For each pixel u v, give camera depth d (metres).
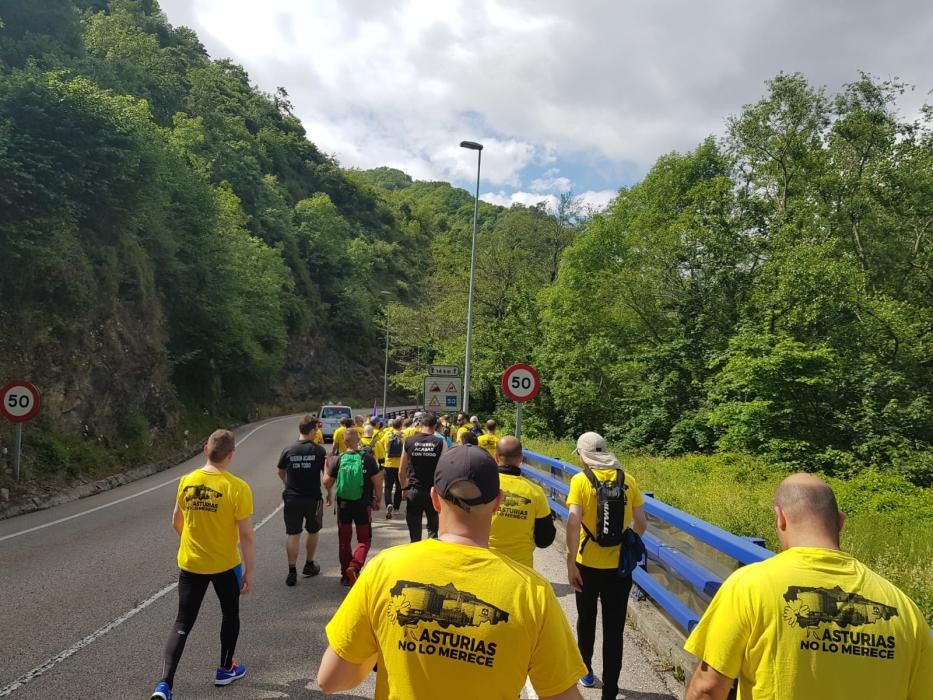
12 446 14.33
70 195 19.53
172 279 31.22
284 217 77.06
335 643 1.88
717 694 1.93
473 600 1.76
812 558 1.94
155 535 9.84
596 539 4.04
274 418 50.31
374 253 97.31
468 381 25.22
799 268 20.48
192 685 4.34
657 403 23.23
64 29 31.58
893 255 27.02
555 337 28.14
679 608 4.62
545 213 40.03
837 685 1.80
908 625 1.83
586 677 4.30
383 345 82.50
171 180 32.38
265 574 7.43
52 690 4.24
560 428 27.83
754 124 27.95
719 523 7.93
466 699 1.70
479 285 35.06
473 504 1.90
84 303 19.72
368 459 7.11
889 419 17.28
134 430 21.25
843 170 28.23
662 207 33.72
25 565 7.82
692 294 24.72
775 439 17.09
